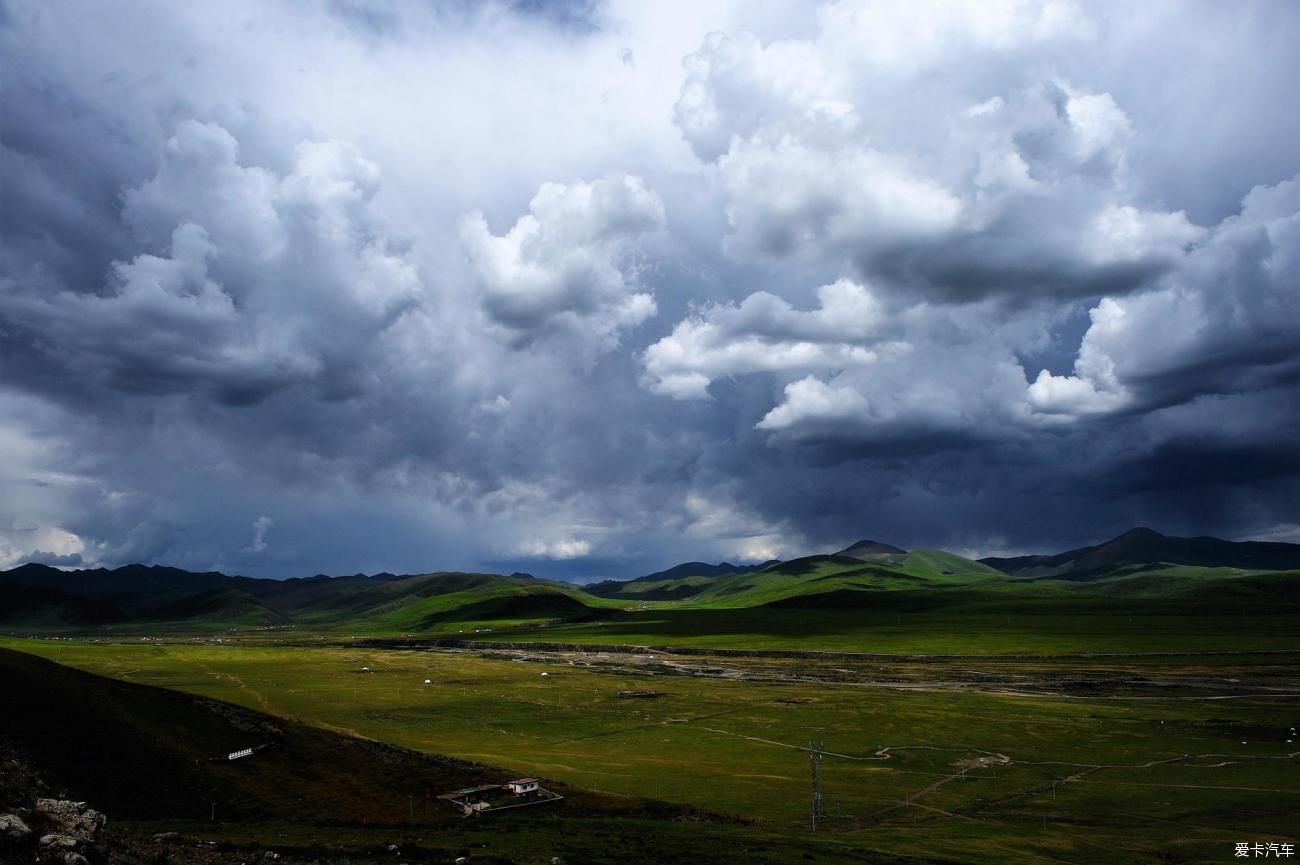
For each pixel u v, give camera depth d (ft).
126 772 282.15
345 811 271.69
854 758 410.52
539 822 262.06
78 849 120.57
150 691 358.84
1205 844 266.57
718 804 319.06
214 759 308.60
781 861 215.31
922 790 347.36
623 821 272.10
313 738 349.20
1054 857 247.09
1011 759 408.26
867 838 264.31
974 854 245.24
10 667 327.67
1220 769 387.34
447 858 192.75
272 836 220.02
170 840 187.21
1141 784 358.64
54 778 266.57
